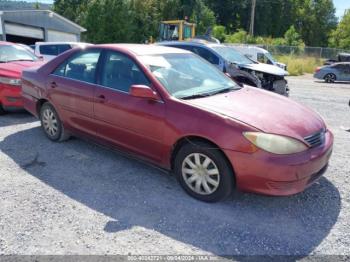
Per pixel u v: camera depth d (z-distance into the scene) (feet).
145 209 11.70
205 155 11.71
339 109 31.68
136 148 13.76
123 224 10.83
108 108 14.23
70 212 11.46
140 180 13.85
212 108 11.87
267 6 239.50
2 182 13.53
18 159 15.81
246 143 10.81
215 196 11.82
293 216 11.42
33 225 10.71
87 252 9.50
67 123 16.70
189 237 10.22
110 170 14.76
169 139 12.39
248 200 12.39
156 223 10.90
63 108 16.57
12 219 11.00
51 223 10.82
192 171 12.25
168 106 12.39
